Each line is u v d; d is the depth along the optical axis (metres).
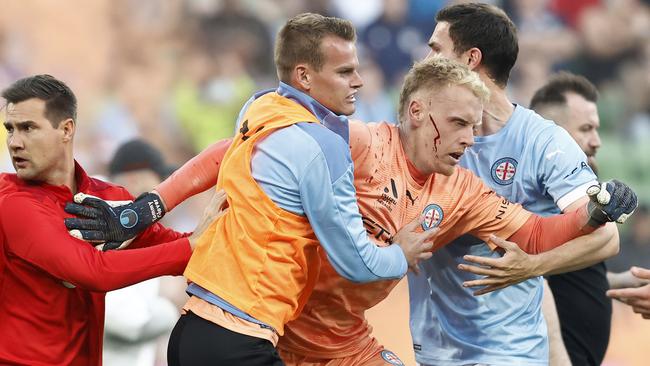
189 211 37.44
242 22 50.94
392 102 49.19
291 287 15.04
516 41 18.06
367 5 50.66
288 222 14.94
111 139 48.50
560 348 19.62
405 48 50.12
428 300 18.66
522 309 18.11
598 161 48.03
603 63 50.69
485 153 17.95
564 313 21.45
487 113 17.97
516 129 17.88
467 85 16.11
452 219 16.97
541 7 51.44
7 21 51.25
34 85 15.23
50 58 51.16
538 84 50.34
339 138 15.07
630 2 51.28
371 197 16.41
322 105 15.55
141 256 14.98
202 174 16.09
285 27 15.64
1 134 44.16
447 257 18.09
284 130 15.09
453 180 16.98
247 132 15.50
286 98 15.59
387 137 16.69
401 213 16.61
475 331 18.11
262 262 14.85
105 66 51.00
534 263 16.56
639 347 35.97
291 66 15.52
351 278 15.23
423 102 16.28
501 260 16.42
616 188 15.81
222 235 15.14
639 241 44.41
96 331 15.91
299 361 16.91
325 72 15.38
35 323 15.14
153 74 50.25
